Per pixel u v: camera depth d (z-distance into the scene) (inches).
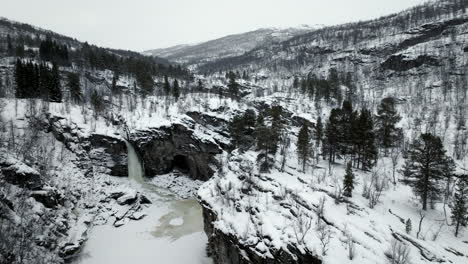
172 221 2279.8
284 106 4252.0
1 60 4436.5
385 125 2554.1
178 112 3523.6
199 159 3016.7
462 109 3671.3
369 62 7844.5
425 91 5034.5
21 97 3223.4
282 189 1676.9
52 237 1707.7
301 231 1242.0
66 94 3850.9
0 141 2158.0
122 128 3184.1
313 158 2317.9
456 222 1534.2
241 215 1530.5
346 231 1275.8
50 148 2490.2
